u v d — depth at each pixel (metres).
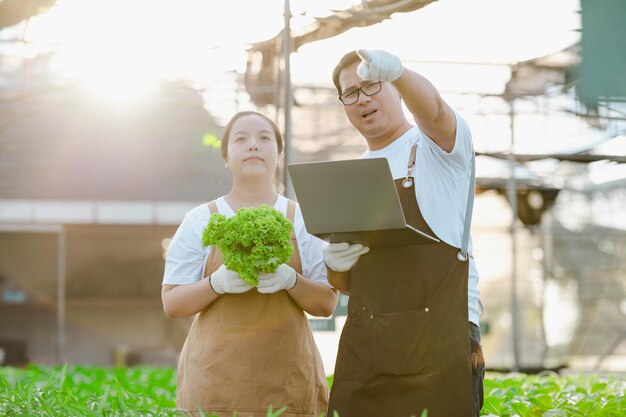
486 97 12.27
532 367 16.48
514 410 4.62
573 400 5.61
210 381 3.87
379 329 3.49
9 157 16.16
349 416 3.54
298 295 3.88
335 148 13.39
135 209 16.08
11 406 4.05
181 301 3.90
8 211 15.84
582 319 16.86
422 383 3.41
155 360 17.67
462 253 3.49
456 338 3.40
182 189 16.27
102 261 18.16
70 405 4.02
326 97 12.52
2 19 10.05
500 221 16.52
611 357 16.78
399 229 3.20
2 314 17.81
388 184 3.11
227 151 4.19
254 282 3.69
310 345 4.02
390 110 3.74
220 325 3.90
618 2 7.18
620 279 16.91
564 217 16.33
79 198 16.06
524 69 11.69
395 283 3.50
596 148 13.44
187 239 4.05
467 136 3.56
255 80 11.18
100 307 18.03
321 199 3.26
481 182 14.71
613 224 16.34
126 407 3.95
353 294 3.61
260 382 3.86
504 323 16.88
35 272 18.02
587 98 9.28
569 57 11.05
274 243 3.69
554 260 17.00
